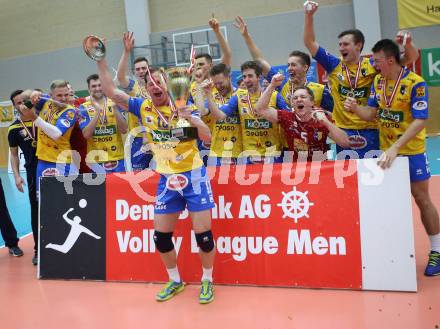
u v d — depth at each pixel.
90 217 4.44
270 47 15.33
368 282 3.71
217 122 4.87
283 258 3.91
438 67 13.83
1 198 5.44
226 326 3.31
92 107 5.66
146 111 3.67
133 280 4.30
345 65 4.50
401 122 3.91
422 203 3.96
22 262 5.23
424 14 13.89
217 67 4.93
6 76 18.53
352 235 3.75
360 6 14.17
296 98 3.96
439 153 10.95
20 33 18.19
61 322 3.59
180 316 3.53
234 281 4.02
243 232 4.01
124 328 3.42
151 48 16.23
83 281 4.42
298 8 15.11
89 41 3.61
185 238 4.15
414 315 3.23
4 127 15.73
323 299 3.62
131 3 16.45
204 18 16.11
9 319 3.70
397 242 3.65
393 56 3.74
